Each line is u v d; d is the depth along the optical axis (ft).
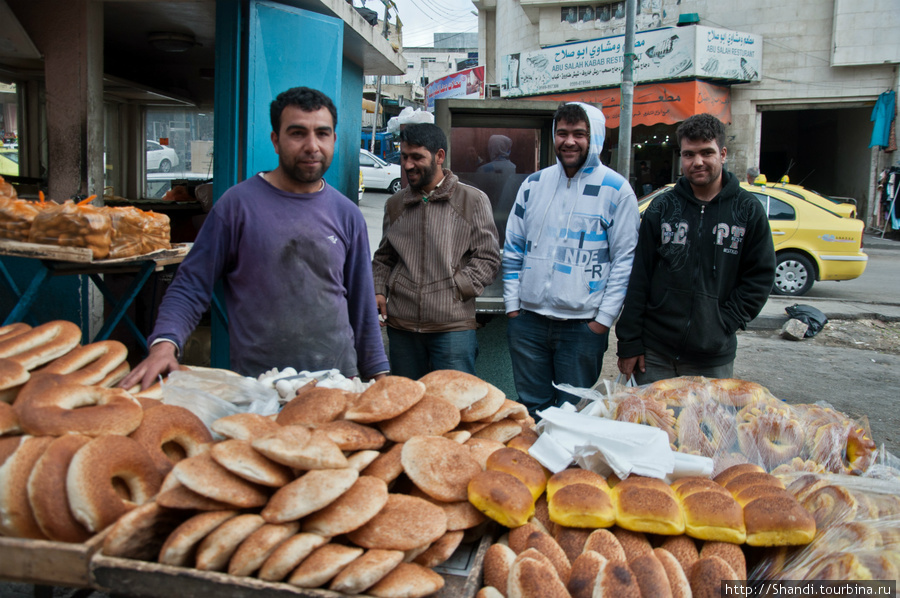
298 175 7.06
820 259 29.66
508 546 4.29
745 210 8.66
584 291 9.86
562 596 3.61
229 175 11.43
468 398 5.20
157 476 4.25
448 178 10.52
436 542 4.19
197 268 7.04
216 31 11.27
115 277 14.44
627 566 3.77
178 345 6.45
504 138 14.33
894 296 31.42
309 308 7.30
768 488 4.62
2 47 11.53
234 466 3.86
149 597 3.59
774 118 69.21
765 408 6.55
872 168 52.21
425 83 137.08
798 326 23.99
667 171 56.54
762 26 50.14
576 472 4.77
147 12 12.73
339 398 4.91
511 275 10.75
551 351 10.46
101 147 11.76
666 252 9.04
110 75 16.58
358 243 7.88
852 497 4.70
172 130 21.31
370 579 3.49
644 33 47.09
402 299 10.66
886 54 47.83
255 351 7.30
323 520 3.77
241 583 3.50
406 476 4.72
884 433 14.90
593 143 9.59
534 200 10.36
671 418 6.31
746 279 8.84
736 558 4.15
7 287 12.03
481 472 4.57
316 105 6.83
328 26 12.41
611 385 7.16
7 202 8.41
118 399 4.60
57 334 5.43
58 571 3.65
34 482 3.74
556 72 52.60
